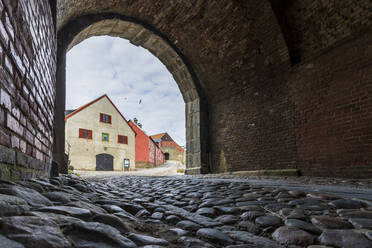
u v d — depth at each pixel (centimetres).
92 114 2512
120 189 482
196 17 882
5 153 151
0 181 144
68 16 676
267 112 842
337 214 214
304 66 723
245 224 200
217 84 1046
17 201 126
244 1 746
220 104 1059
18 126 180
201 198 335
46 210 141
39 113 267
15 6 163
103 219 157
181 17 905
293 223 189
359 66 588
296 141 736
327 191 326
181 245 153
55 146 617
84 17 773
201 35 934
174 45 1029
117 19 859
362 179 532
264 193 342
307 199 275
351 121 596
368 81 568
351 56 605
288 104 768
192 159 1119
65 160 629
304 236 162
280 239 164
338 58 634
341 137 616
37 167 264
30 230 103
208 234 172
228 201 294
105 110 2634
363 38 581
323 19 647
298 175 713
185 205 298
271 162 813
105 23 856
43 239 100
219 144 1048
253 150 886
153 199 344
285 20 729
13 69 163
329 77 654
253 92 902
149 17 916
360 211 215
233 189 398
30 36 208
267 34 774
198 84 1102
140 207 269
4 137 149
